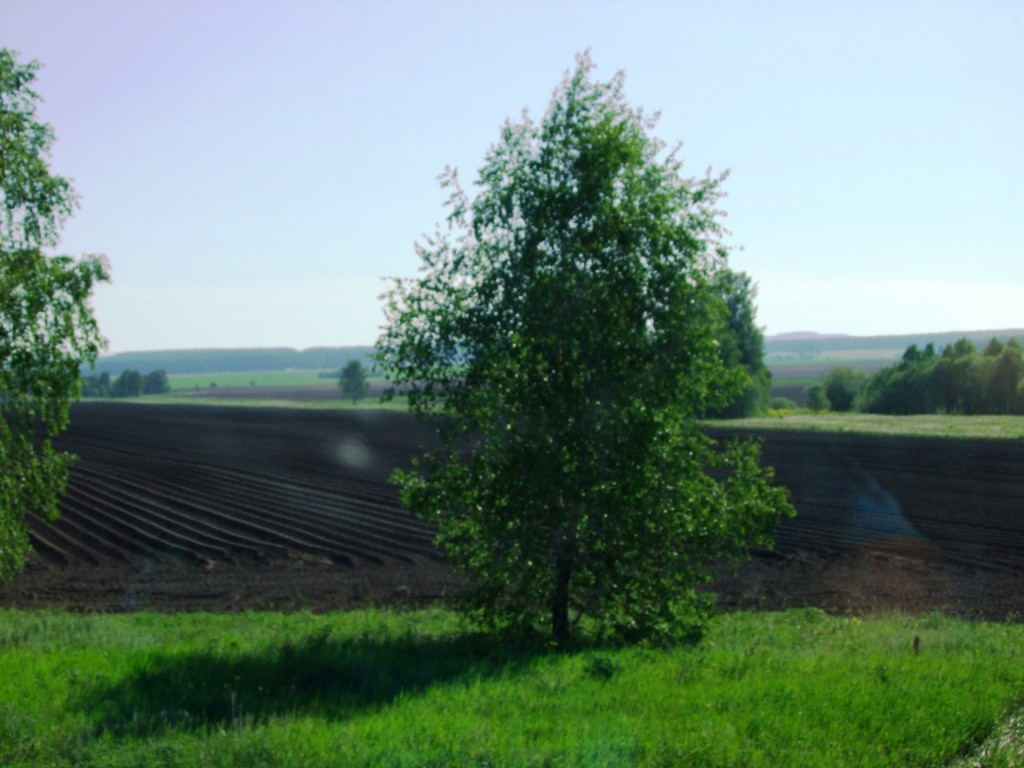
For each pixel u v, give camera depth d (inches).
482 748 305.0
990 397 3609.7
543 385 547.2
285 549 1097.4
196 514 1371.8
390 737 318.3
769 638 564.4
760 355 3503.9
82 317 646.5
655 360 553.6
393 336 566.6
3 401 632.4
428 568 984.3
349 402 5541.3
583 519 537.6
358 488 1656.0
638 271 556.4
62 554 1075.9
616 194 559.8
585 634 576.4
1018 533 1161.4
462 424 562.6
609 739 314.2
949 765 307.1
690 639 555.8
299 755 301.4
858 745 311.6
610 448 543.5
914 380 3777.1
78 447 2496.3
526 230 554.3
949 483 1617.9
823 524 1235.9
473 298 559.8
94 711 359.9
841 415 3587.6
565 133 556.1
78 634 574.9
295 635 564.4
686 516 545.0
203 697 378.0
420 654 487.5
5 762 306.7
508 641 538.3
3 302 608.1
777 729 327.9
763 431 2618.1
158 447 2491.4
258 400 6210.6
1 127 620.7
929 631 571.8
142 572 977.5
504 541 542.9
